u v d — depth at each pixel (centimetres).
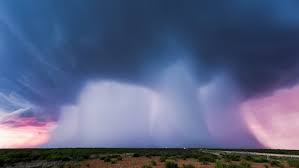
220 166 2177
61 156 3934
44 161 3450
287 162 2736
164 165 2545
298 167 2330
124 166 2558
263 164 2616
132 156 4122
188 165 2322
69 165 2825
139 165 2622
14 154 4297
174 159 3291
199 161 2953
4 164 3209
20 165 3122
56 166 2828
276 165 2511
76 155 4222
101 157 3791
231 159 3153
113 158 3634
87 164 2823
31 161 3484
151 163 2744
